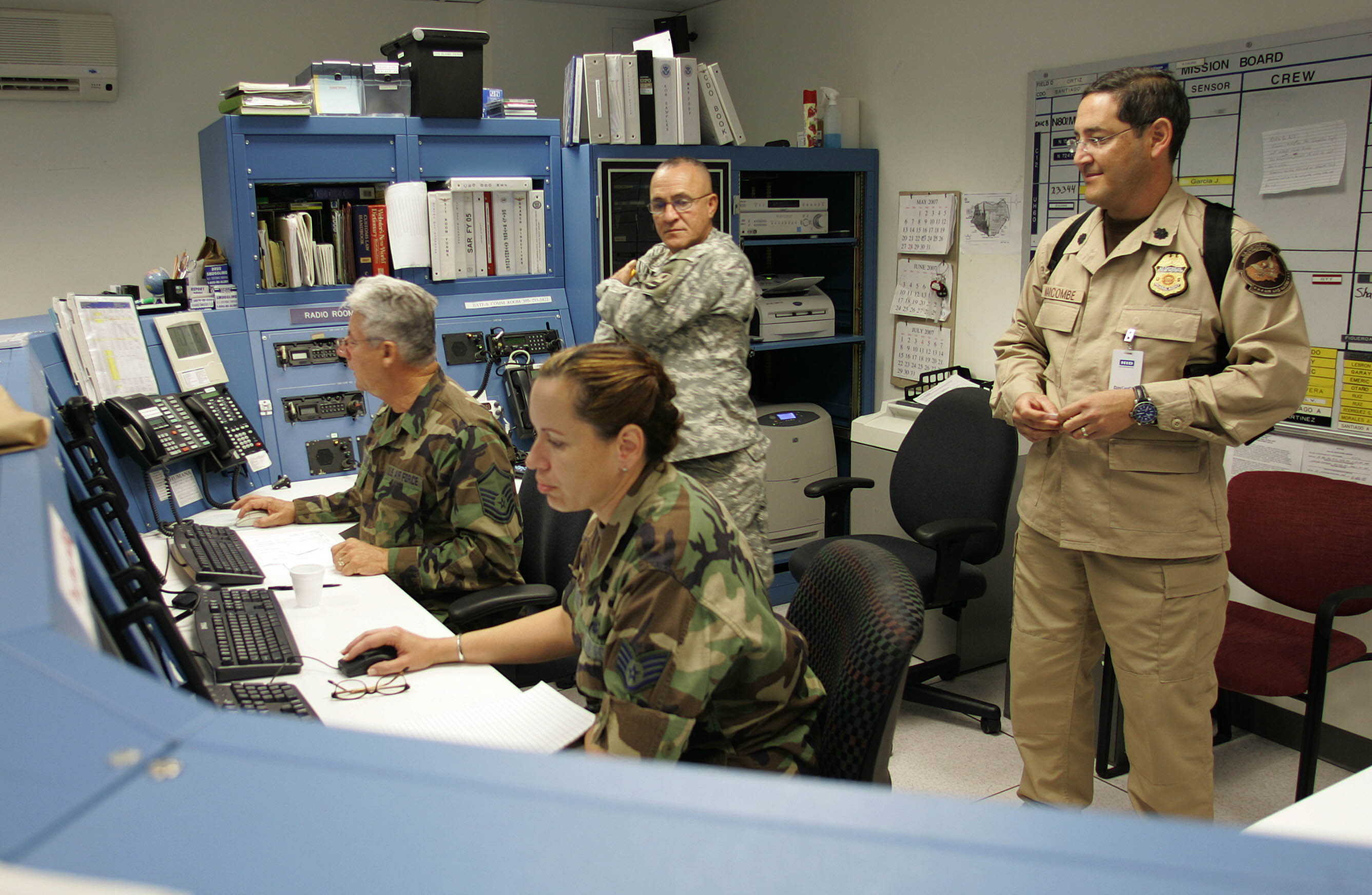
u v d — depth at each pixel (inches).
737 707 50.6
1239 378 69.1
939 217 144.3
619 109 129.8
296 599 72.6
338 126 118.5
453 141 126.6
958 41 138.6
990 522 105.0
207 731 19.2
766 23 175.8
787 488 151.1
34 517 31.0
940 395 115.9
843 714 49.6
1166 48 112.8
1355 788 41.5
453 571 79.2
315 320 118.7
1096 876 15.0
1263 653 88.4
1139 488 74.2
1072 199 124.8
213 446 101.0
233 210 114.1
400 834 15.9
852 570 56.1
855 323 158.7
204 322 110.4
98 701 20.3
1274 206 104.3
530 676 83.0
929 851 15.5
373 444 84.7
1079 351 78.4
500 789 17.1
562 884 14.8
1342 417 100.4
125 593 46.9
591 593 53.0
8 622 23.3
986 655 124.6
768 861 15.2
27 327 99.7
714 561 48.5
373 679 60.6
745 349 107.6
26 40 153.3
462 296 130.2
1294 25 100.8
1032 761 85.7
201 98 169.2
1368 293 97.1
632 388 48.6
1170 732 75.7
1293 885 14.9
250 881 14.9
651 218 136.4
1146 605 74.7
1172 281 73.0
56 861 15.4
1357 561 90.4
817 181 162.4
